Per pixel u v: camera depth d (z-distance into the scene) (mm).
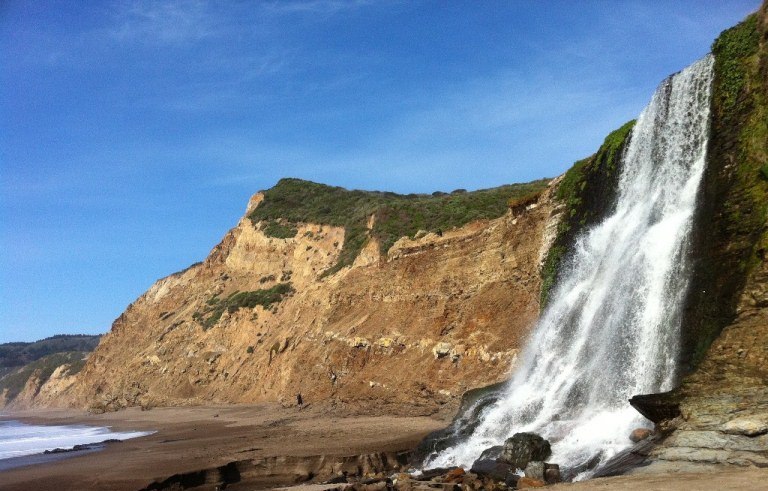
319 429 34969
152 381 76875
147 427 51000
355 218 74000
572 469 17469
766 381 14719
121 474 25719
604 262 27625
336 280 60594
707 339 17859
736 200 20125
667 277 21797
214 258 94438
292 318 64125
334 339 50344
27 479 26547
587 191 33281
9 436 53094
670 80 26297
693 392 15602
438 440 26578
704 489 10953
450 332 40156
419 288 46000
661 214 24516
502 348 35219
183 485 24344
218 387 66375
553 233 35781
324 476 24609
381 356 44344
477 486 17766
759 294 16984
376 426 33625
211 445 32562
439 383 37375
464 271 43094
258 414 48938
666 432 15148
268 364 59781
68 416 82000
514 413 26062
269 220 87688
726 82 23094
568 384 25031
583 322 26828
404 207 60625
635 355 21859
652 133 27172
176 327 83562
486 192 61938
